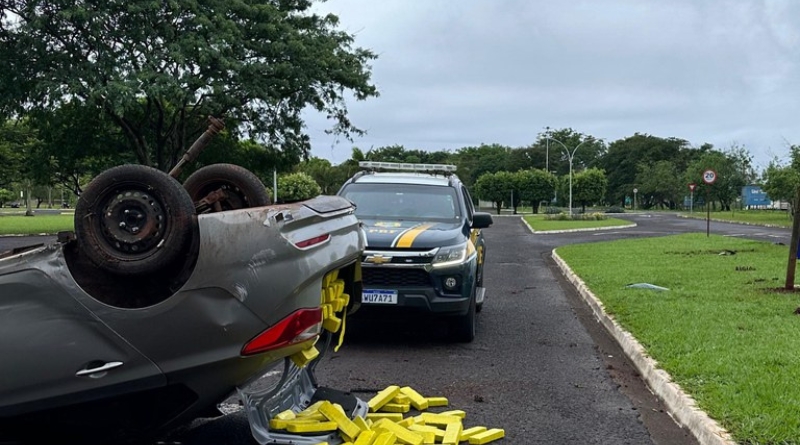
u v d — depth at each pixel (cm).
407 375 680
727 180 7319
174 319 378
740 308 927
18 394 378
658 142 10688
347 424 438
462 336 826
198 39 2261
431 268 763
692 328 802
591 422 544
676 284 1188
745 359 652
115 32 2242
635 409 578
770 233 2986
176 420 398
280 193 4228
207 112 2484
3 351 374
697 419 512
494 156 12006
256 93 2422
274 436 420
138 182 383
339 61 2717
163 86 2133
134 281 389
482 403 592
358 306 515
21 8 2283
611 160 11038
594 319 1001
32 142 3650
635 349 741
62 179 3334
